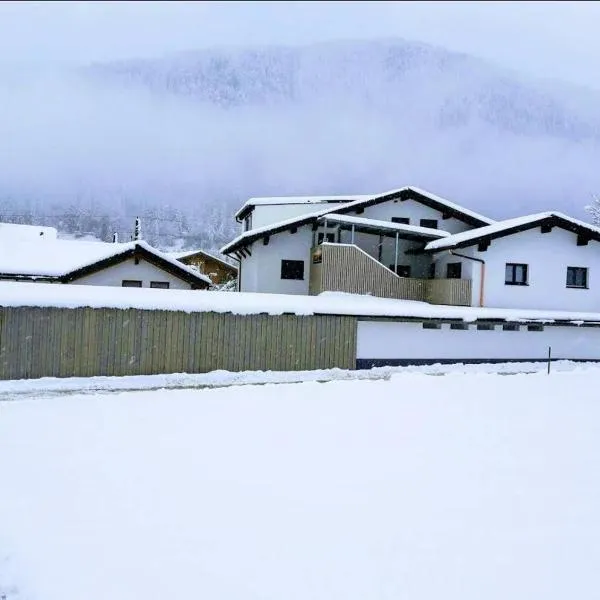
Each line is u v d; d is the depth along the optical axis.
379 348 19.05
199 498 5.41
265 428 8.41
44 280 23.39
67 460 6.63
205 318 16.50
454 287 21.53
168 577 3.96
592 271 23.25
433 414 9.59
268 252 24.12
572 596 3.73
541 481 5.99
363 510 5.12
